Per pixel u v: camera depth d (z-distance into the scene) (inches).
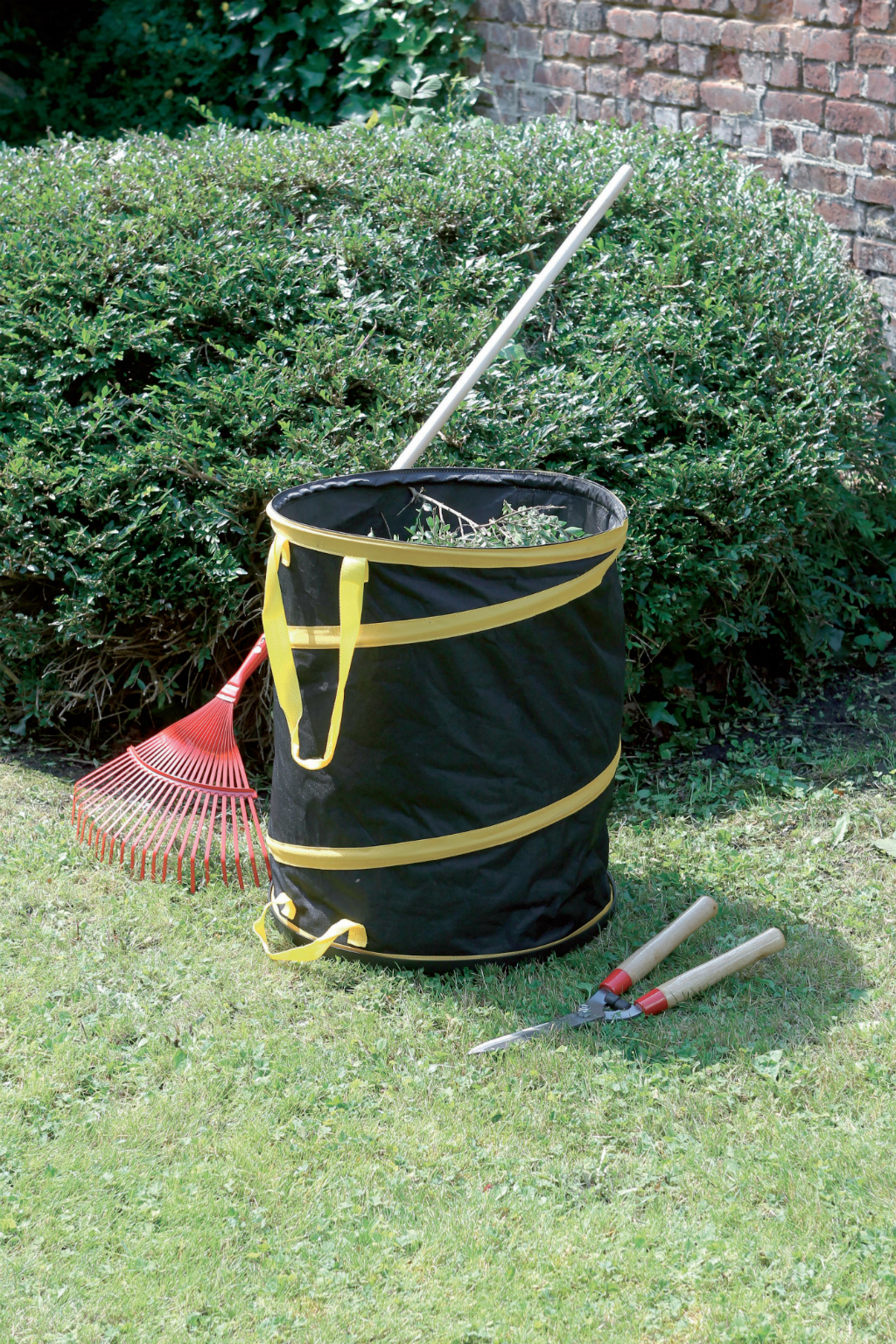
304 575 108.3
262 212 175.0
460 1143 97.5
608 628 111.9
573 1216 91.1
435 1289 85.4
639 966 114.4
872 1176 93.4
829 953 120.3
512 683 107.2
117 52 362.0
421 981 115.9
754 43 217.8
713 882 133.5
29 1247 88.4
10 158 193.0
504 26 258.8
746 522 155.4
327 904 117.2
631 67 238.2
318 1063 105.9
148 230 163.3
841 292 180.1
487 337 162.1
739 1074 104.7
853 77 205.5
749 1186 93.1
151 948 122.1
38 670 161.0
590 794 115.8
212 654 153.3
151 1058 106.5
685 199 184.4
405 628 104.1
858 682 180.5
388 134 196.5
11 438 154.0
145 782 138.9
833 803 148.7
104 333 153.3
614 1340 81.5
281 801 118.9
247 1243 89.0
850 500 180.7
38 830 141.4
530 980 115.9
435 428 129.2
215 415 152.0
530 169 184.7
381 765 108.7
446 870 112.3
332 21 278.5
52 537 150.6
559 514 127.2
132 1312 83.9
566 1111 100.8
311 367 152.4
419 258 169.8
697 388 160.4
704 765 158.9
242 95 306.7
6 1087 102.9
